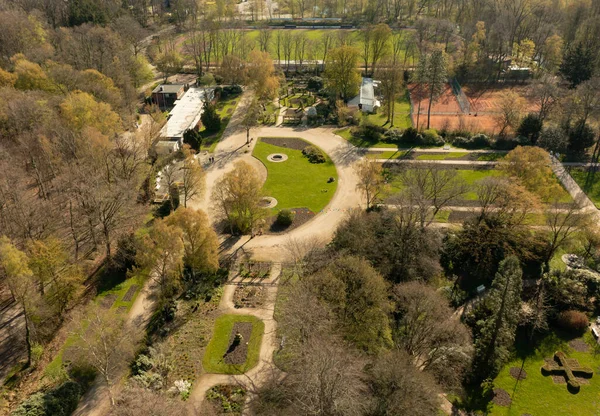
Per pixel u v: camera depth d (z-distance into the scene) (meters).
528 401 73.06
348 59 173.00
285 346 78.00
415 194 98.69
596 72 178.50
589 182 128.50
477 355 74.38
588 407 72.25
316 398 56.84
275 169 135.25
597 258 99.00
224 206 103.94
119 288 91.69
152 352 76.19
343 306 73.44
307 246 98.75
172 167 116.81
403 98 191.12
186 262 89.06
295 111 174.25
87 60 165.62
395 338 74.88
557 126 144.38
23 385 71.69
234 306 88.44
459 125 160.38
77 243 95.81
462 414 70.31
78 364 73.12
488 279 95.31
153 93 182.62
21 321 82.62
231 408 69.44
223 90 191.25
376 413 58.03
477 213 107.69
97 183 93.62
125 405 62.25
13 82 139.25
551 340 83.88
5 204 93.56
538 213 100.94
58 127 110.88
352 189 126.25
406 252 91.31
